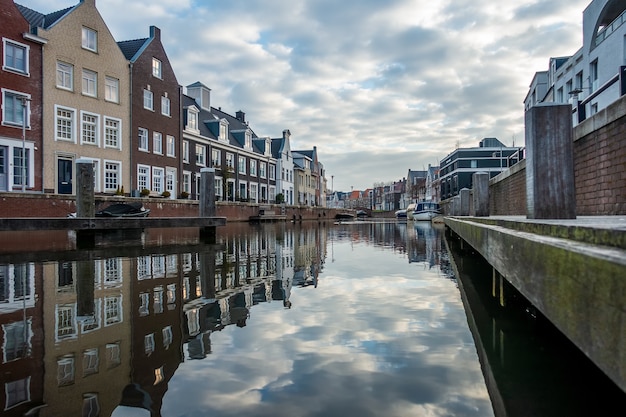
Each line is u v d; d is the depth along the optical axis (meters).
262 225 26.83
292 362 2.56
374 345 2.89
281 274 5.94
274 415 1.90
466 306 4.05
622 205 5.04
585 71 24.55
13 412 1.89
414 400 2.06
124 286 4.79
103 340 2.91
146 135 27.12
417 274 6.11
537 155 3.30
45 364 2.47
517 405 2.00
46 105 20.75
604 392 2.12
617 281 1.16
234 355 2.66
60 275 5.50
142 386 2.19
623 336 1.13
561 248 1.62
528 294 2.14
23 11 23.23
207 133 35.84
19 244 9.99
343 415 1.90
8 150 19.11
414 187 101.94
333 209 60.00
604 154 5.55
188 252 8.44
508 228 3.36
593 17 23.44
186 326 3.28
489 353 2.71
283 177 51.41
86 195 9.95
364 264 7.18
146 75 27.19
